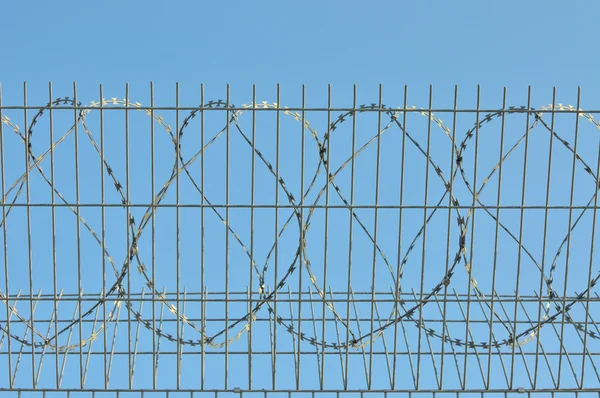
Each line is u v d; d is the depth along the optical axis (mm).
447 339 12750
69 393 12031
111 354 12469
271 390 12086
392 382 12188
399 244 11961
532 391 12219
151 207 11906
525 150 11703
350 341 12430
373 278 12008
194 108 11688
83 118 11898
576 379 12227
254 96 11680
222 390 12102
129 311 11992
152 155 11734
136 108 11680
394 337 12156
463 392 12188
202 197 11852
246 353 14625
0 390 12062
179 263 12016
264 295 12711
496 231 11906
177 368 12109
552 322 12578
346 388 12133
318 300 12039
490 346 12141
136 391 12055
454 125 11703
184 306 13891
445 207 11906
